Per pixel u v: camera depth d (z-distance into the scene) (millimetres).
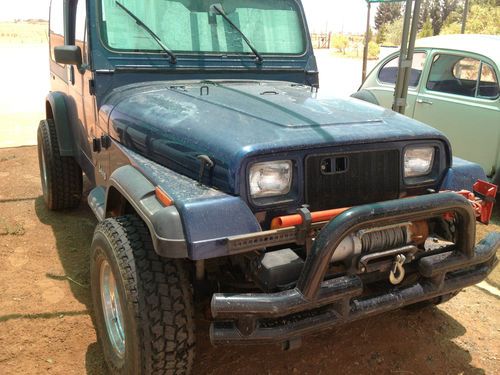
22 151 7496
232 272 2691
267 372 2838
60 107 4523
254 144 2250
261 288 2256
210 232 2090
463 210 2338
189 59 3551
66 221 4883
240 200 2205
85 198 5465
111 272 2547
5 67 18641
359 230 2232
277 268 2186
